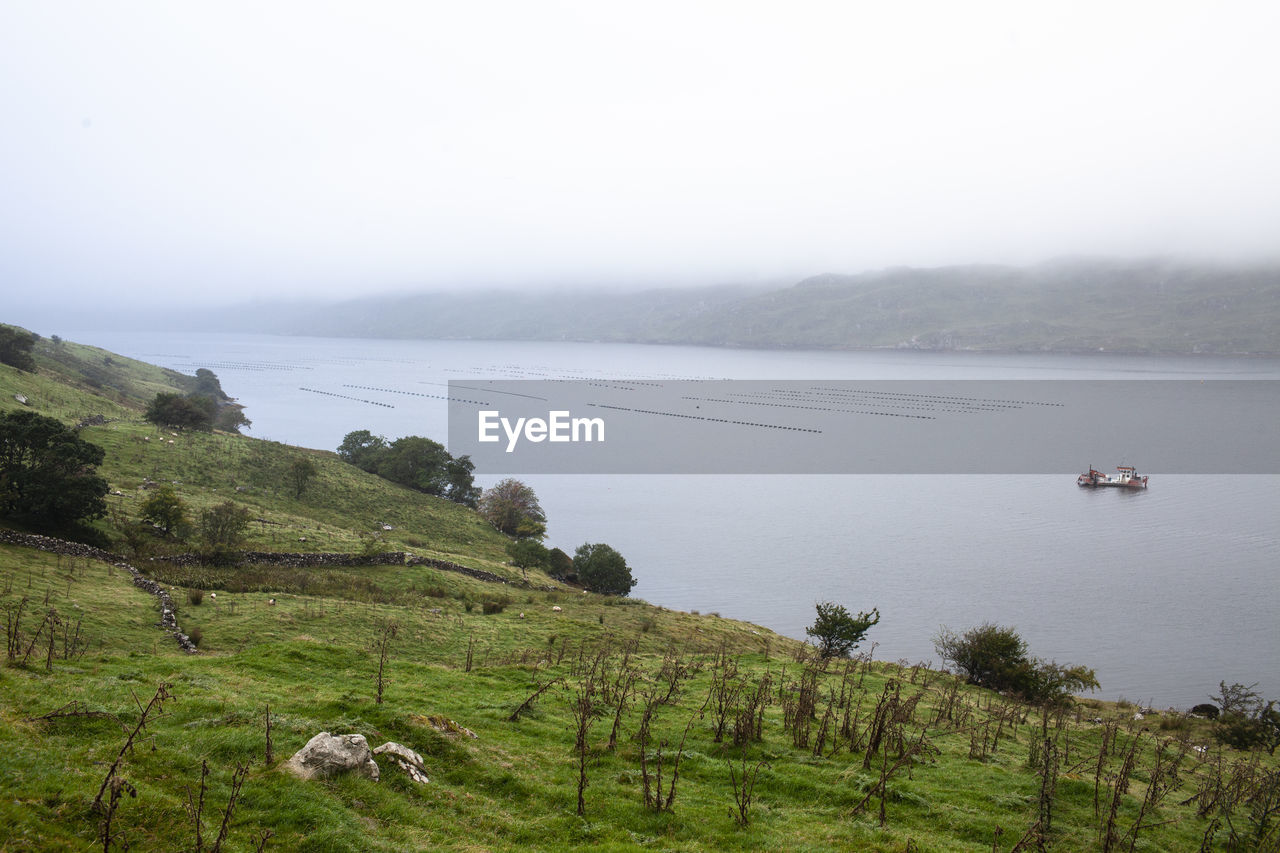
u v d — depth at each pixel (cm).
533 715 2509
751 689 3253
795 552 16325
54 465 5656
